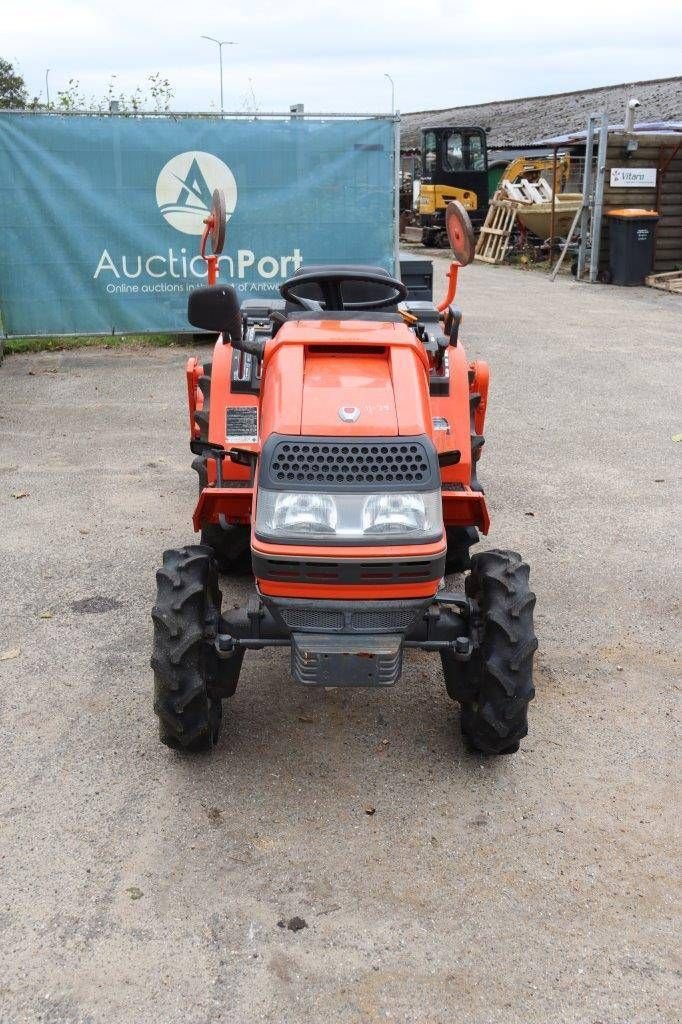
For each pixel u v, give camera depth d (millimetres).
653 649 4695
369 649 3242
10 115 10039
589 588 5309
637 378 10234
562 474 7168
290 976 2820
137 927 2982
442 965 2867
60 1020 2668
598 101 30656
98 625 4797
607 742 3973
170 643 3506
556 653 4645
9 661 4453
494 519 6254
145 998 2742
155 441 7762
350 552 3156
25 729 3951
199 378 5516
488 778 3730
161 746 3875
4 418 8383
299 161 10641
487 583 3652
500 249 21719
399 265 10805
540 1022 2688
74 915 3023
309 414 3279
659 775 3768
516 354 11352
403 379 3406
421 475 3213
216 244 5133
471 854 3324
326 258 10953
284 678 4422
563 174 22156
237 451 3859
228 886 3156
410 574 3207
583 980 2824
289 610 3283
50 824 3414
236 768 3756
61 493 6586
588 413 8883
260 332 4957
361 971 2842
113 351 11047
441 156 24500
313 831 3418
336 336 3590
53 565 5457
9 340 10898
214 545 5238
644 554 5758
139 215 10547
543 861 3299
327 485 3172
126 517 6164
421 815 3514
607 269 18234
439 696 4297
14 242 10367
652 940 2977
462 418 4629
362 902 3102
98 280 10648
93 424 8227
